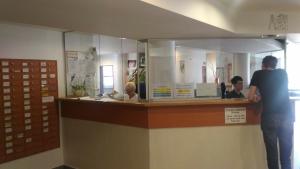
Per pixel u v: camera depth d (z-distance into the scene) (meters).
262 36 3.81
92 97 3.97
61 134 3.98
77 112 3.75
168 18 2.46
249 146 3.08
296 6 3.34
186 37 3.77
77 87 4.18
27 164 3.58
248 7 3.34
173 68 3.67
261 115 2.90
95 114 3.52
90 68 4.52
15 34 3.44
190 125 3.00
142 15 2.34
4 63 3.31
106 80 4.67
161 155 2.98
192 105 2.99
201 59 3.78
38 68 3.70
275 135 2.84
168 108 2.97
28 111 3.58
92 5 2.00
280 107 2.80
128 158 3.18
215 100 3.08
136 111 3.06
